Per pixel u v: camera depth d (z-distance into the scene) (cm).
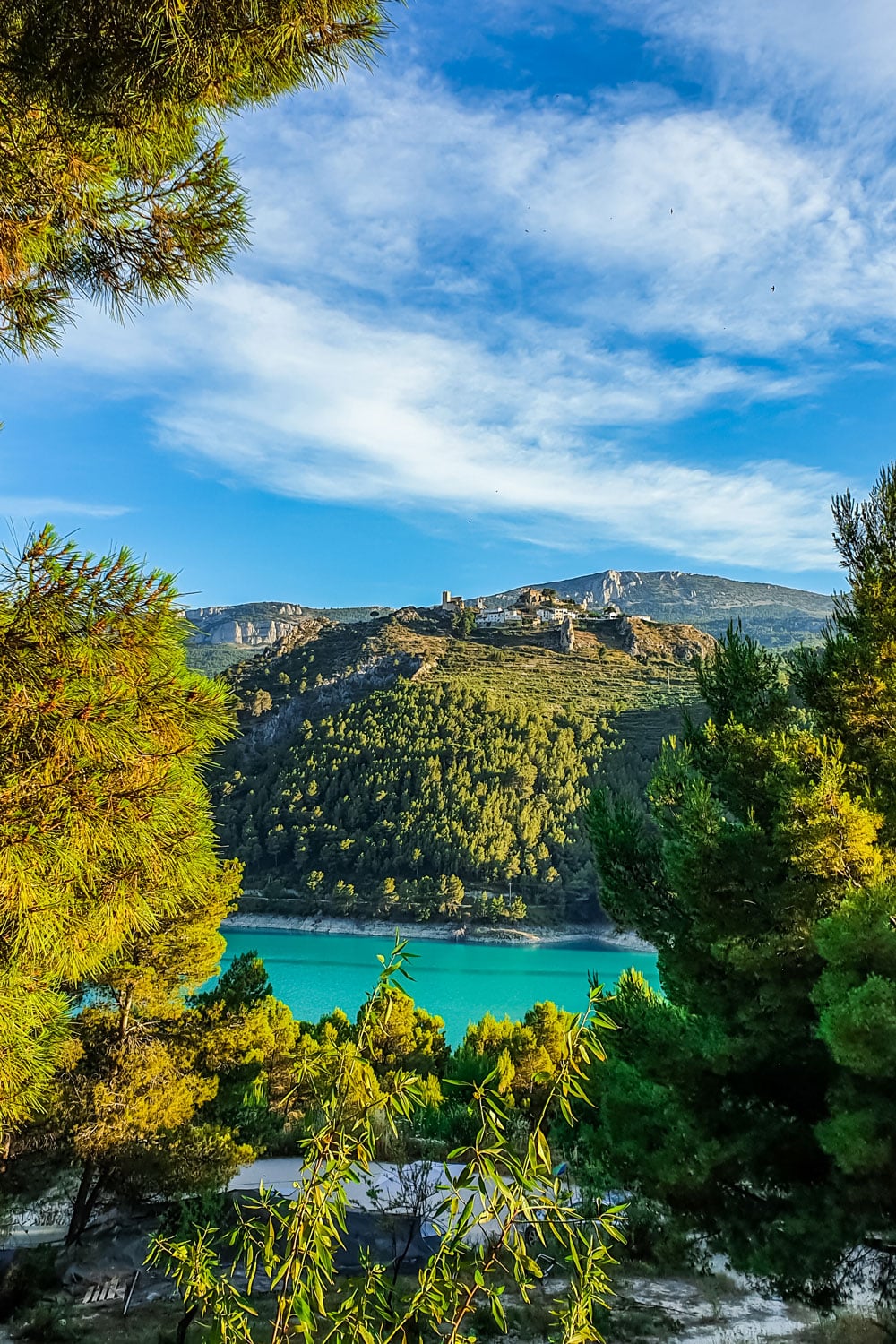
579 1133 784
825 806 695
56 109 306
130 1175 1207
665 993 844
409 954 243
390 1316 214
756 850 756
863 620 852
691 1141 692
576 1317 209
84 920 309
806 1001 702
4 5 284
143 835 284
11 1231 1345
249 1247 241
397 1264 910
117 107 314
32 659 249
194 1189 1179
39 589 251
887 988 570
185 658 301
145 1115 1163
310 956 9819
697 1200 718
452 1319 213
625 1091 754
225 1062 1338
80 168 309
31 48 292
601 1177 745
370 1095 229
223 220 353
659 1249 795
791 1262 641
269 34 304
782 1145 693
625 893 883
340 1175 220
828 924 625
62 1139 1129
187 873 322
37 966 320
